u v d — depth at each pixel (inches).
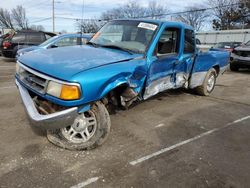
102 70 119.9
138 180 107.7
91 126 131.0
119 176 109.7
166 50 173.2
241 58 439.2
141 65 141.6
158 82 165.5
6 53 509.0
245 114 201.8
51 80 113.0
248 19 1868.8
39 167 113.1
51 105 120.1
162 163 121.6
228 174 115.5
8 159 117.8
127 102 143.7
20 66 138.1
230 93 277.1
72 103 111.0
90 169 113.7
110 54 143.7
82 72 113.8
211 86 260.1
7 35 583.8
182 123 175.0
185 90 265.0
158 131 158.9
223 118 190.1
